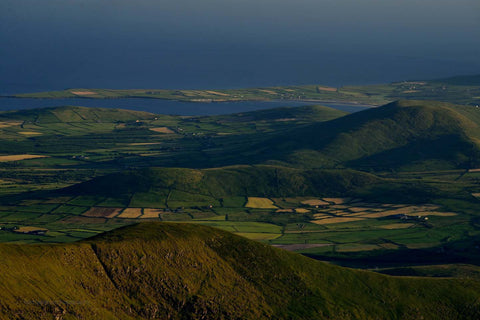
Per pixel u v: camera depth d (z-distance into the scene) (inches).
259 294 6023.6
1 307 4429.1
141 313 5285.4
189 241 6220.5
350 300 6353.3
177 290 5620.1
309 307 6063.0
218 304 5684.1
